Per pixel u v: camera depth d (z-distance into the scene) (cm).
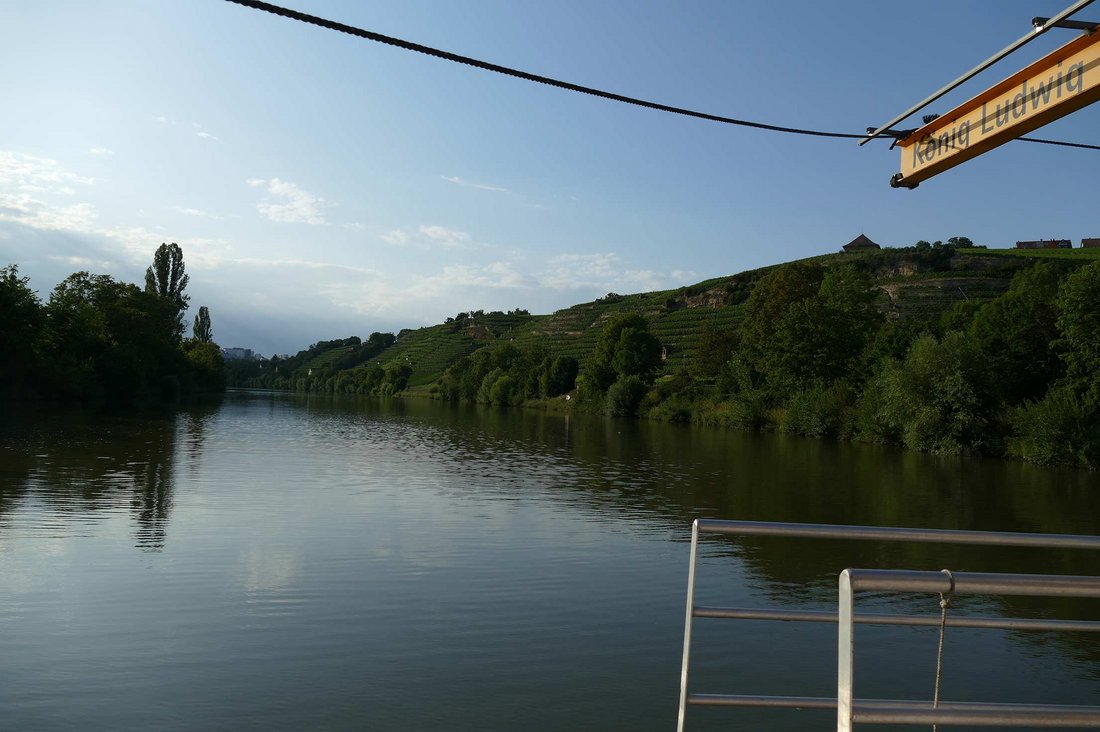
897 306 10431
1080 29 483
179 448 3194
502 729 733
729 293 14200
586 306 19100
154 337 8725
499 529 1688
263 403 10031
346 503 1966
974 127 595
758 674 902
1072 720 284
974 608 1242
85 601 1062
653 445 4338
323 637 957
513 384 11531
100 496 1894
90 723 708
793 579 1356
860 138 709
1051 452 3603
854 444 4831
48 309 6588
